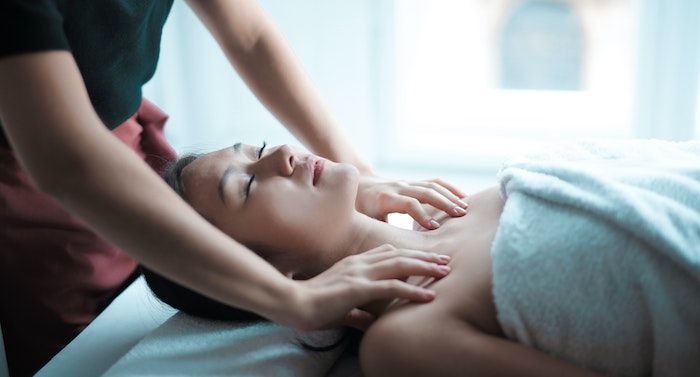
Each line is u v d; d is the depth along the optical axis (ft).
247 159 3.87
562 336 2.98
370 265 3.26
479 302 3.14
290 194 3.65
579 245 2.99
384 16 6.79
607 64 6.89
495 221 3.63
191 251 2.62
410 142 7.36
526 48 7.03
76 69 2.47
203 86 6.84
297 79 4.17
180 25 6.65
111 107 3.78
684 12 6.11
